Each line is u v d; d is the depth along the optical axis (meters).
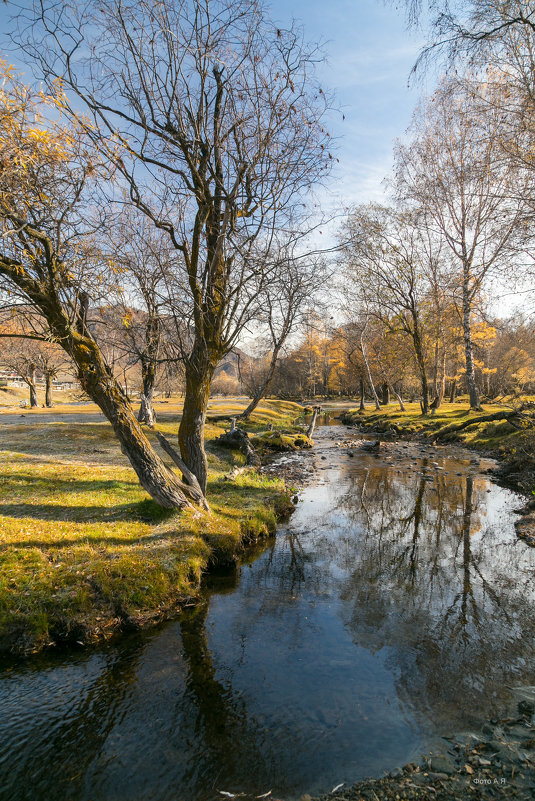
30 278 6.51
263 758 3.71
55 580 6.07
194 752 3.82
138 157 7.06
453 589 6.93
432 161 24.45
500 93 9.58
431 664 4.95
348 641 5.48
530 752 3.54
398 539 9.41
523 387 29.70
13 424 23.41
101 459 14.55
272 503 11.12
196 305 8.04
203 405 9.05
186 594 6.60
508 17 7.75
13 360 41.56
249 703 4.40
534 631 5.62
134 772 3.62
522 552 8.41
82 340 7.51
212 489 11.71
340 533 9.86
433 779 3.35
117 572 6.39
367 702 4.36
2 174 5.26
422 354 32.72
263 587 7.13
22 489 10.12
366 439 27.97
